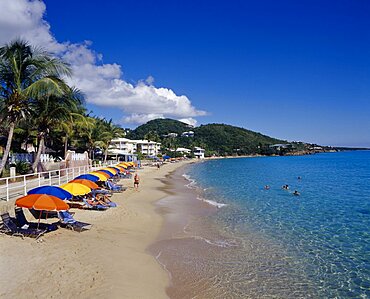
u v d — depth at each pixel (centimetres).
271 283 1040
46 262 1008
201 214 2080
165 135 19338
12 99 2198
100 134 5947
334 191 3228
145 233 1555
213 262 1212
